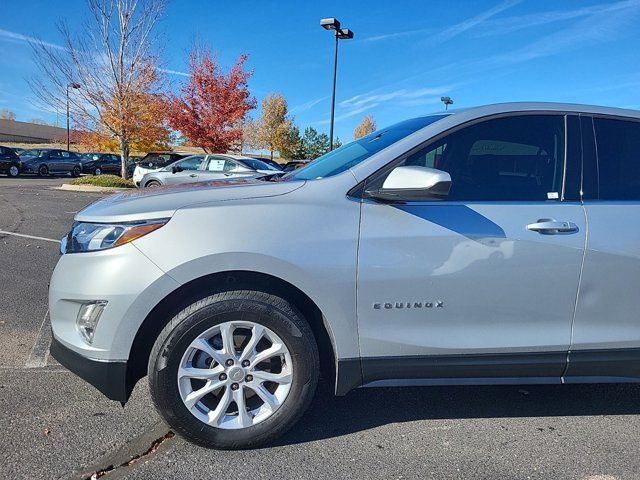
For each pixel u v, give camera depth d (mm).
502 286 2688
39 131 80250
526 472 2590
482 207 2719
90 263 2516
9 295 5250
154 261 2471
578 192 2832
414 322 2678
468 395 3428
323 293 2590
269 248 2520
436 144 2822
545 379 2855
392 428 2984
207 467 2559
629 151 2963
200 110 25484
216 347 2633
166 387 2537
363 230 2619
